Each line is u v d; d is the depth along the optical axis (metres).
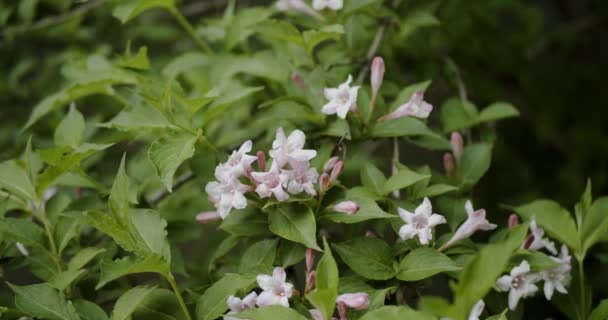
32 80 1.80
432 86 1.64
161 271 1.21
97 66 1.51
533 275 1.26
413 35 1.60
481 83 1.73
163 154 1.28
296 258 1.28
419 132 1.35
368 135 1.36
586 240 1.31
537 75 1.92
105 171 1.58
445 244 1.28
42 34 1.75
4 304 1.29
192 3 2.09
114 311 1.20
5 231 1.31
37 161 1.39
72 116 1.37
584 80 2.02
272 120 1.40
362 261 1.25
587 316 1.31
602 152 1.96
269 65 1.46
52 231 1.32
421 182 1.32
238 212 1.29
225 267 1.33
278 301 1.20
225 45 1.50
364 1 1.42
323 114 1.35
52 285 1.26
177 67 1.52
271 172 1.23
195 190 1.56
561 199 1.92
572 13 2.18
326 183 1.26
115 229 1.21
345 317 1.19
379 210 1.26
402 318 1.14
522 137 2.04
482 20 1.72
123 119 1.31
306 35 1.39
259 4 1.85
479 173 1.37
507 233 1.28
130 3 1.47
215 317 1.21
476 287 1.10
